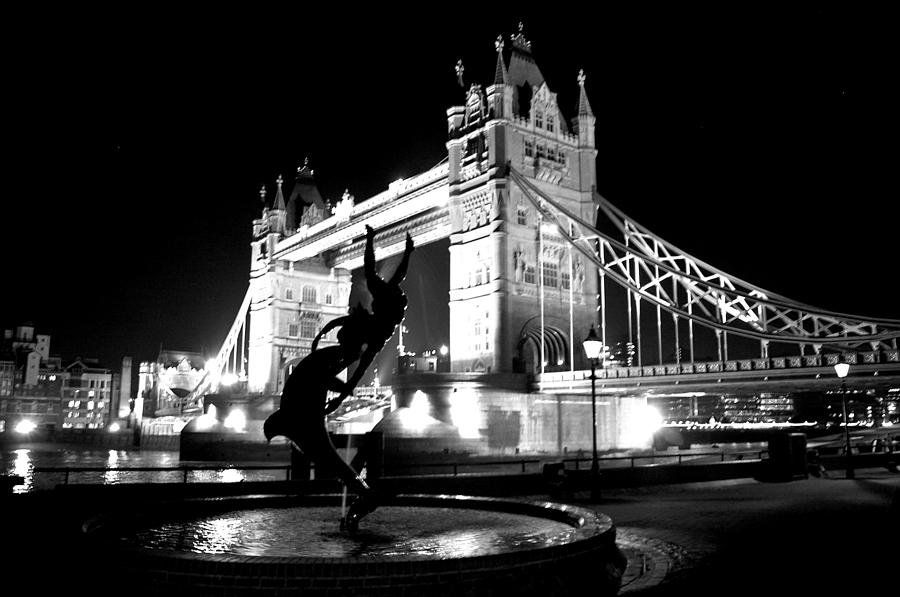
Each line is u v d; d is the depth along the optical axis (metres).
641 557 18.17
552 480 31.81
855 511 26.25
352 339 16.30
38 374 183.38
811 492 33.47
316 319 127.75
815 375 52.75
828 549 18.78
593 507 28.55
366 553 13.79
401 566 10.84
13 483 22.25
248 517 18.52
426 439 67.69
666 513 26.50
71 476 71.62
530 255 79.69
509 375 72.00
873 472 45.69
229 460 95.00
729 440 92.06
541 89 84.25
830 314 60.66
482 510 19.47
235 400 100.38
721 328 63.53
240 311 135.12
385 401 89.44
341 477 16.03
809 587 14.54
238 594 10.73
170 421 144.75
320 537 15.39
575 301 82.56
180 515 18.58
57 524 20.47
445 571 10.97
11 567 14.07
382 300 16.45
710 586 14.73
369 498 16.12
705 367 59.06
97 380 191.12
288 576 10.71
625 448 78.00
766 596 13.88
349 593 10.67
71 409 186.75
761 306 64.81
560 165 83.38
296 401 16.05
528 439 72.25
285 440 96.38
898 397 150.50
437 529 16.39
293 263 126.62
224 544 14.68
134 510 17.27
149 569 11.18
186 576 10.94
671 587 14.66
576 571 12.34
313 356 16.28
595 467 31.33
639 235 81.69
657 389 65.00
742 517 25.17
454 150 84.69
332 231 109.50
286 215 129.62
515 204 79.06
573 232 83.38
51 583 12.76
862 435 75.69
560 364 80.31
